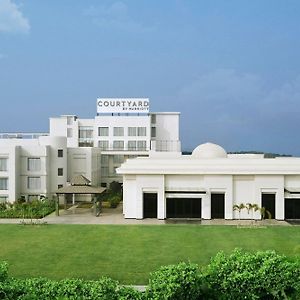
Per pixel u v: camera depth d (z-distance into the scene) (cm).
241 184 5909
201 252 3981
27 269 3450
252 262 2450
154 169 5906
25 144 7594
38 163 7262
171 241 4450
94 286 2241
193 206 5959
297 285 2341
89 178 8188
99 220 5831
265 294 2372
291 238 4594
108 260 3712
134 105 9956
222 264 2433
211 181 5900
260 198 5866
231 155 7350
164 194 5925
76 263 3622
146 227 5275
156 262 3644
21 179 7250
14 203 6662
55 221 5744
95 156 8662
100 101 9988
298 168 5831
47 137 7475
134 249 4109
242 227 5244
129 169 5934
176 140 10350
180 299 2258
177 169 5884
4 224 5509
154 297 2231
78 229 5147
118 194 8275
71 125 10262
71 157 8188
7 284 2291
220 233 4875
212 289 2348
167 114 10344
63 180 7612
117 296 2214
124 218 5988
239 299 2336
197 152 7000
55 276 3272
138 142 9894
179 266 2397
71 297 2169
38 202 6731
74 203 7588
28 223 5512
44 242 4428
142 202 5956
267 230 5062
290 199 5891
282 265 2372
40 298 2205
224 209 5897
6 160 7012
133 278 3209
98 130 9950
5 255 3900
